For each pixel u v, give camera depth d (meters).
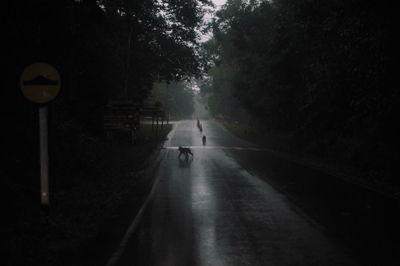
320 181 15.45
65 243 7.34
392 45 15.03
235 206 10.80
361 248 7.19
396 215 9.81
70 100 17.42
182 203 11.16
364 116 18.50
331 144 24.66
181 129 58.62
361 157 19.41
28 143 11.10
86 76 19.59
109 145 26.05
